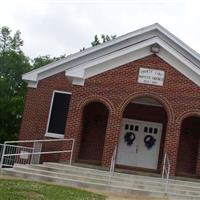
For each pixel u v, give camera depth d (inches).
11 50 2600.9
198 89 912.3
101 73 927.0
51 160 1021.2
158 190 780.6
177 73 917.8
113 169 835.4
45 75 1082.1
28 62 2482.8
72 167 846.5
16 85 2375.7
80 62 1071.0
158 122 1029.2
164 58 921.5
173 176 878.4
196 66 909.8
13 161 1005.2
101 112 1031.6
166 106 908.6
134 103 1039.0
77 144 917.8
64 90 1070.4
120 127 938.1
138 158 1022.4
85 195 640.4
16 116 2092.8
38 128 1060.5
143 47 920.9
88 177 792.9
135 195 739.4
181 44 1010.1
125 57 927.0
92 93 922.1
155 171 977.5
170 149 893.2
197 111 905.5
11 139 2047.2
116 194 725.3
